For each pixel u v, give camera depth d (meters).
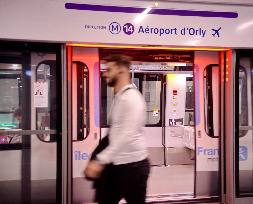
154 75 8.18
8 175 4.61
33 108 4.65
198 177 5.39
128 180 2.77
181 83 8.36
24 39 4.39
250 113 5.29
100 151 2.82
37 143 4.68
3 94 4.58
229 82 5.16
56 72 4.63
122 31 4.66
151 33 4.74
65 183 4.67
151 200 5.27
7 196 4.62
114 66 2.83
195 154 5.38
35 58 4.61
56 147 4.67
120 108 2.67
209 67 5.39
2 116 4.59
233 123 5.15
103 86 6.39
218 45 4.96
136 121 2.66
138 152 2.76
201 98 5.38
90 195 5.01
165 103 8.36
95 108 5.08
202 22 4.89
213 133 5.43
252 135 5.32
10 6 4.33
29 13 4.39
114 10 4.63
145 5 4.71
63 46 4.62
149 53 5.25
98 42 4.60
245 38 5.04
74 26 4.52
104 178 2.85
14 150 4.62
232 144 5.16
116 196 2.96
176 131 8.47
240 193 5.25
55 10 4.46
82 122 5.04
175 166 7.82
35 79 4.64
